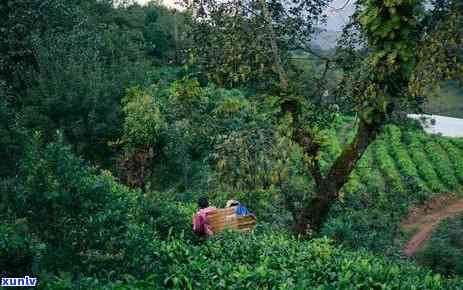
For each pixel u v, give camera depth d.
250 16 9.97
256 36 9.85
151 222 8.05
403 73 7.89
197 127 12.51
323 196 9.42
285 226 11.52
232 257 6.95
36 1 24.77
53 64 22.36
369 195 14.84
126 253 5.70
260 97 10.19
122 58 28.48
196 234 8.81
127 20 50.03
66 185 5.66
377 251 12.43
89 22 31.66
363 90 8.42
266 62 9.92
